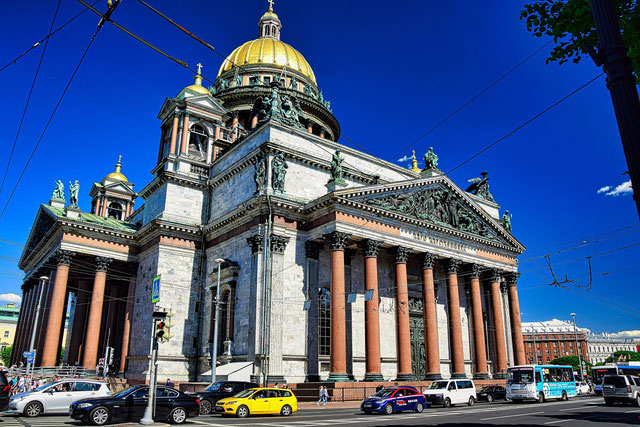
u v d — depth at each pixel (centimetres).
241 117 7988
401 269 5041
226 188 5694
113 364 6212
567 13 1260
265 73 8394
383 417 3075
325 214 4781
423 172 6112
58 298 5359
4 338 16488
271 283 4538
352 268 5247
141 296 5647
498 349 5956
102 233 5794
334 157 4912
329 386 4225
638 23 1219
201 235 5650
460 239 5781
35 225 7025
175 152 6094
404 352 4794
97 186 8281
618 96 830
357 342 5053
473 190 7456
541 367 4872
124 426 2473
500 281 6662
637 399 4066
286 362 4469
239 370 4300
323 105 8425
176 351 5138
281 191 4944
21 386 4434
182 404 2783
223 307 5109
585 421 2703
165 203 5688
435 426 2403
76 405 2675
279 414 3328
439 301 5981
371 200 4938
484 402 4847
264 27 9594
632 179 796
